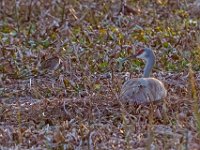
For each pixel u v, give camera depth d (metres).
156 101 22.52
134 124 21.30
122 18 33.78
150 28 32.50
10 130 21.67
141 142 20.30
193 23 32.94
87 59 28.42
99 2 36.84
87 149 20.31
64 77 26.59
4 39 31.30
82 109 22.56
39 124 22.03
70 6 36.03
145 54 24.56
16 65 28.03
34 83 26.23
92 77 26.50
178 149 19.41
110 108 22.58
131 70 27.19
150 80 22.72
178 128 21.08
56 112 22.70
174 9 36.06
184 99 23.02
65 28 32.50
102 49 29.52
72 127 21.64
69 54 29.14
